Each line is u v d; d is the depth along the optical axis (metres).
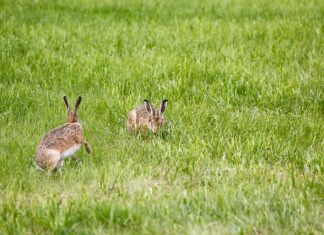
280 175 24.48
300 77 35.88
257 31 46.69
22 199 22.31
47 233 19.81
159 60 37.91
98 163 25.52
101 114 31.25
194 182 23.88
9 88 33.53
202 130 28.80
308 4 59.59
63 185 23.27
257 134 28.31
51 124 29.31
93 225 19.67
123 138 28.39
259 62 38.84
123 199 21.81
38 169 24.17
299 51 41.22
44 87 34.44
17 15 52.78
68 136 24.67
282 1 61.50
